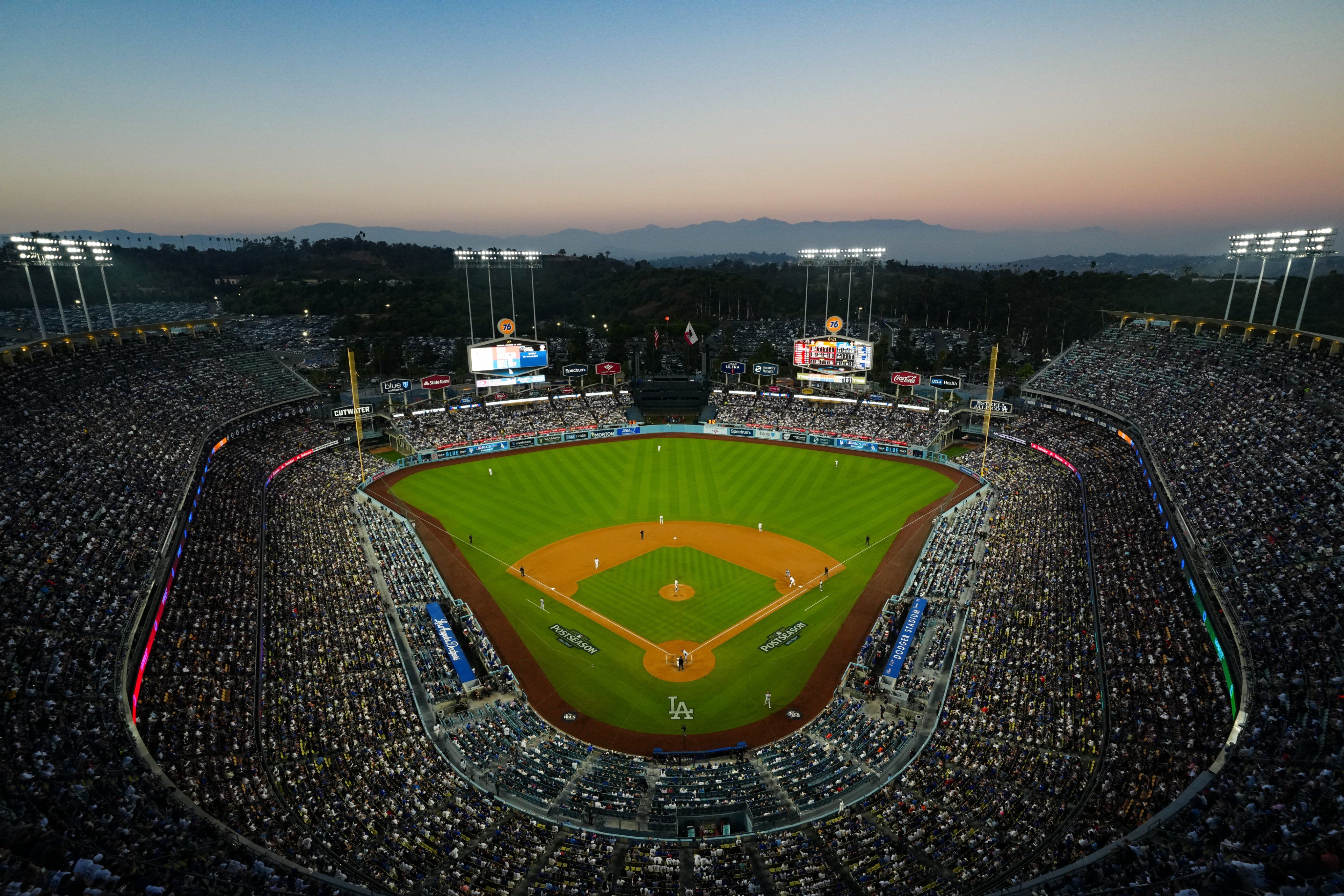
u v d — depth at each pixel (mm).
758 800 31859
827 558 59406
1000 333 161625
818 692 41688
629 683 42656
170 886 19703
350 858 25344
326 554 54500
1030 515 59938
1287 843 20625
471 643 46062
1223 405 64000
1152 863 21516
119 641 33938
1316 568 37312
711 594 53344
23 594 35375
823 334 171500
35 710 28266
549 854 27359
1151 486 56656
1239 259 76438
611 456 90000
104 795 24703
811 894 24594
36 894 16828
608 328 152625
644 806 31766
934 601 48750
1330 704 28156
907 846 26938
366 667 39906
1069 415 81938
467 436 91188
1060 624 41406
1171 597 40188
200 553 48719
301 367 134625
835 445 92875
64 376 65938
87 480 49781
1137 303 153750
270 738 32312
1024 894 21250
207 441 67875
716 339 170500
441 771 32219
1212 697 31734
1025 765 31109
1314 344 66250
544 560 59344
